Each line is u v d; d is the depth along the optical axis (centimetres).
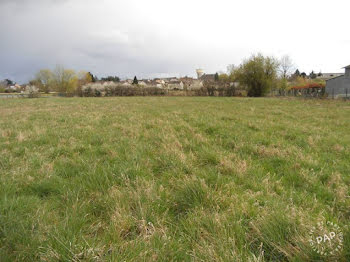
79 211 222
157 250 167
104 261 154
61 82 6531
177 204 246
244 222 204
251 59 4006
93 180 298
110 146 485
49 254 157
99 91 4356
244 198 246
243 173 328
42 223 196
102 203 241
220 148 476
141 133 630
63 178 319
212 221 198
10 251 168
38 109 1495
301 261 156
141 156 410
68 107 1622
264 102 2094
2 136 595
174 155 399
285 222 188
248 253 168
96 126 767
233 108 1457
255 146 469
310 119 932
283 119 931
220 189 267
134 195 249
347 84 3512
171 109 1399
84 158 403
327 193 270
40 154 430
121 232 196
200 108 1470
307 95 3525
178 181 289
